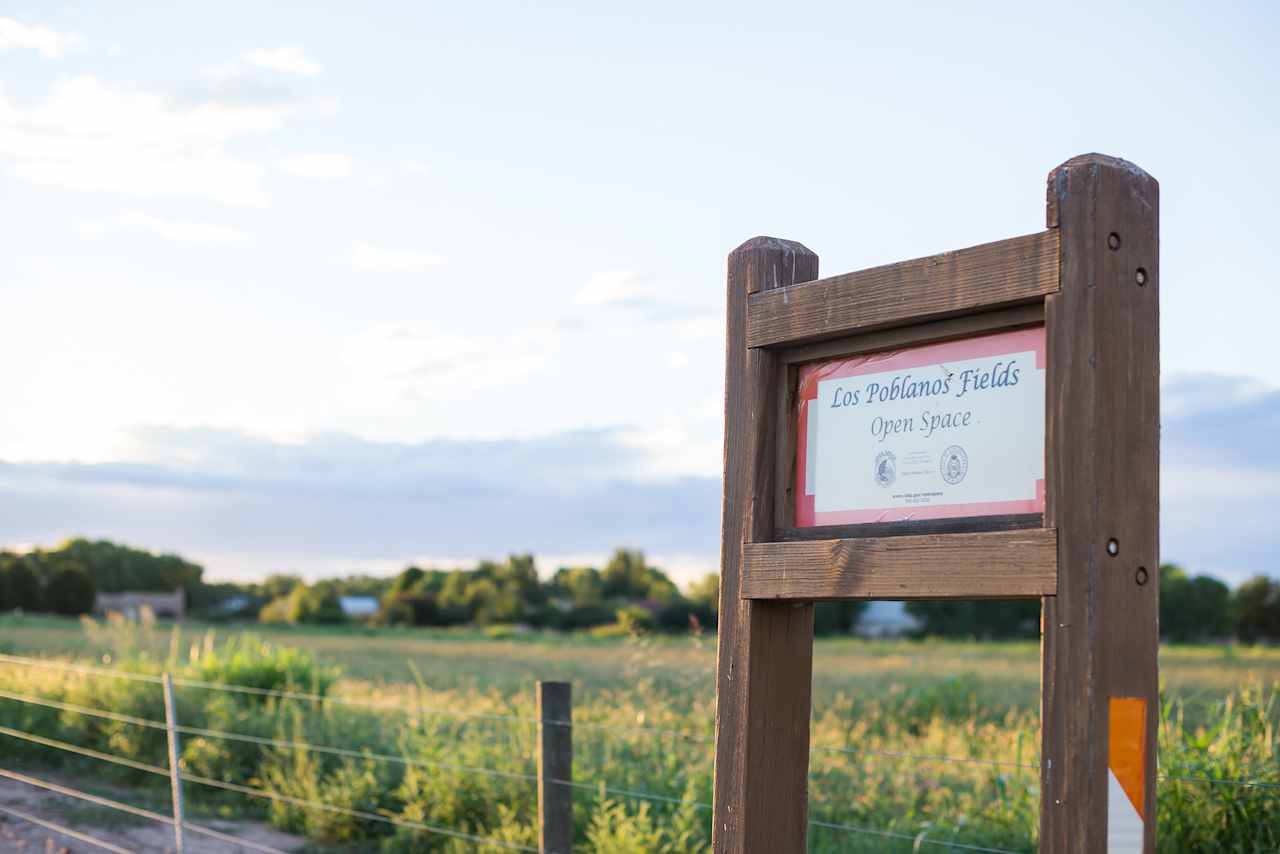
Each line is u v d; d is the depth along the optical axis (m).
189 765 9.48
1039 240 2.68
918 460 3.00
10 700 11.26
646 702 8.40
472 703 10.35
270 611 74.50
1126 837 2.47
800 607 3.44
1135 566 2.55
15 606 68.56
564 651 25.52
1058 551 2.55
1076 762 2.48
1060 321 2.62
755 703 3.34
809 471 3.29
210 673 11.21
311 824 7.96
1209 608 52.38
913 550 2.87
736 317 3.48
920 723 9.99
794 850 3.38
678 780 7.07
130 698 10.48
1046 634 2.57
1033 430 2.75
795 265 3.46
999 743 7.58
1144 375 2.61
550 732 5.39
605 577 74.00
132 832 8.12
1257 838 4.95
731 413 3.47
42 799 9.13
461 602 74.44
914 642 35.50
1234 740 5.34
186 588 82.88
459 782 7.39
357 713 9.80
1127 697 2.50
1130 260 2.62
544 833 5.34
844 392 3.22
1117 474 2.55
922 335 3.00
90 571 79.19
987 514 2.82
